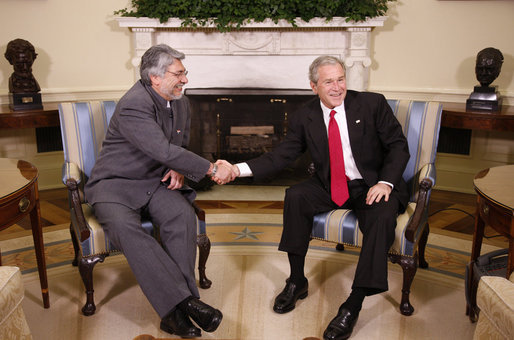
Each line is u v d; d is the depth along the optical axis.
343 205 2.61
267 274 2.89
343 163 2.55
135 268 2.25
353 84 4.49
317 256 3.14
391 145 2.58
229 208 4.07
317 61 2.49
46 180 4.64
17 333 1.68
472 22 4.25
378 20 4.22
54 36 4.46
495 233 3.53
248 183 4.75
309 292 2.69
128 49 4.75
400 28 4.53
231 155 4.59
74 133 2.78
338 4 4.11
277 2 4.14
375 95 2.61
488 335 1.65
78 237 2.44
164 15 4.25
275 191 4.54
